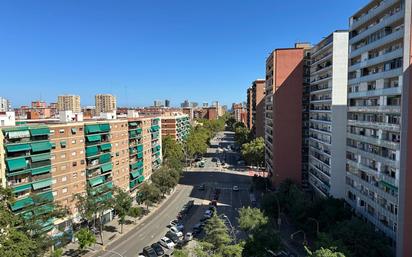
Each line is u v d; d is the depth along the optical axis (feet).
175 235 218.59
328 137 239.91
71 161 219.82
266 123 363.35
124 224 247.91
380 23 165.37
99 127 244.63
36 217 167.94
